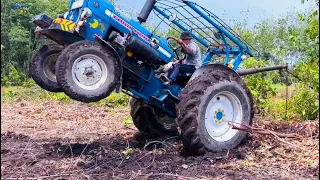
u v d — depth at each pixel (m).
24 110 9.35
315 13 6.30
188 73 5.68
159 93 5.52
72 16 5.16
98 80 4.72
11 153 4.99
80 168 4.36
